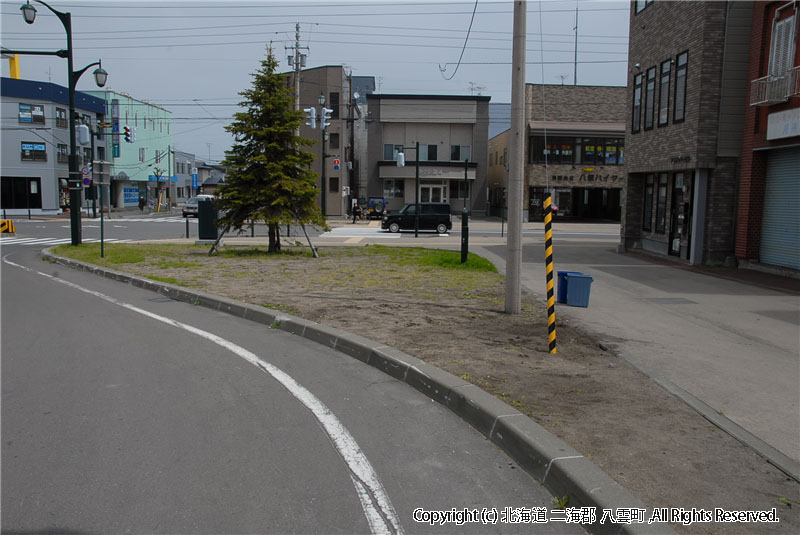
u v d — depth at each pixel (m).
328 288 12.88
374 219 48.50
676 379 6.73
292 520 3.77
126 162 64.94
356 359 7.62
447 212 35.75
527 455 4.53
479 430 5.25
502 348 7.77
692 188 19.08
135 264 17.16
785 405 5.91
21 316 10.27
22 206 49.66
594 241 31.09
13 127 48.72
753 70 17.55
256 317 10.05
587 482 3.94
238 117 19.17
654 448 4.67
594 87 48.72
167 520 3.75
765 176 17.52
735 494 3.98
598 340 8.56
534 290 13.34
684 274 16.77
